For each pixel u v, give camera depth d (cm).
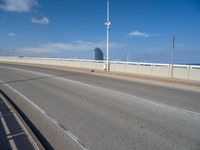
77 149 473
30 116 723
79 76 1994
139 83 1536
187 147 477
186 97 1038
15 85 1442
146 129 590
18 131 566
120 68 2316
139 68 2086
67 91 1198
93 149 471
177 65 1727
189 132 568
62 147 485
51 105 871
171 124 632
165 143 498
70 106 851
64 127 612
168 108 818
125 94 1105
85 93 1134
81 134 557
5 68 2958
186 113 749
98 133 563
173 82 1564
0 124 621
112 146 484
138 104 884
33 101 950
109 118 691
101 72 2366
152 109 803
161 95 1084
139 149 468
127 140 516
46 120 677
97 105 865
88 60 2805
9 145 482
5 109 791
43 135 555
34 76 1991
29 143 492
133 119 680
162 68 1858
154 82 1594
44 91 1202
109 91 1195
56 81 1633
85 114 738
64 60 3300
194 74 1600
